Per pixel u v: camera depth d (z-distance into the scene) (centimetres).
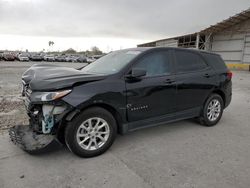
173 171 296
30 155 332
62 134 322
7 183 263
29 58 4606
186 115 442
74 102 301
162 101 395
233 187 262
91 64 457
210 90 471
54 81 305
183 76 423
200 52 477
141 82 364
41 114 324
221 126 486
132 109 359
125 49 447
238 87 1120
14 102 660
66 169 297
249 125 494
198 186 263
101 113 329
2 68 2228
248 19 2556
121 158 330
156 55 398
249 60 2588
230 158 334
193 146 376
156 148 367
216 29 2811
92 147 330
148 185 264
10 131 373
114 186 262
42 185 261
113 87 333
